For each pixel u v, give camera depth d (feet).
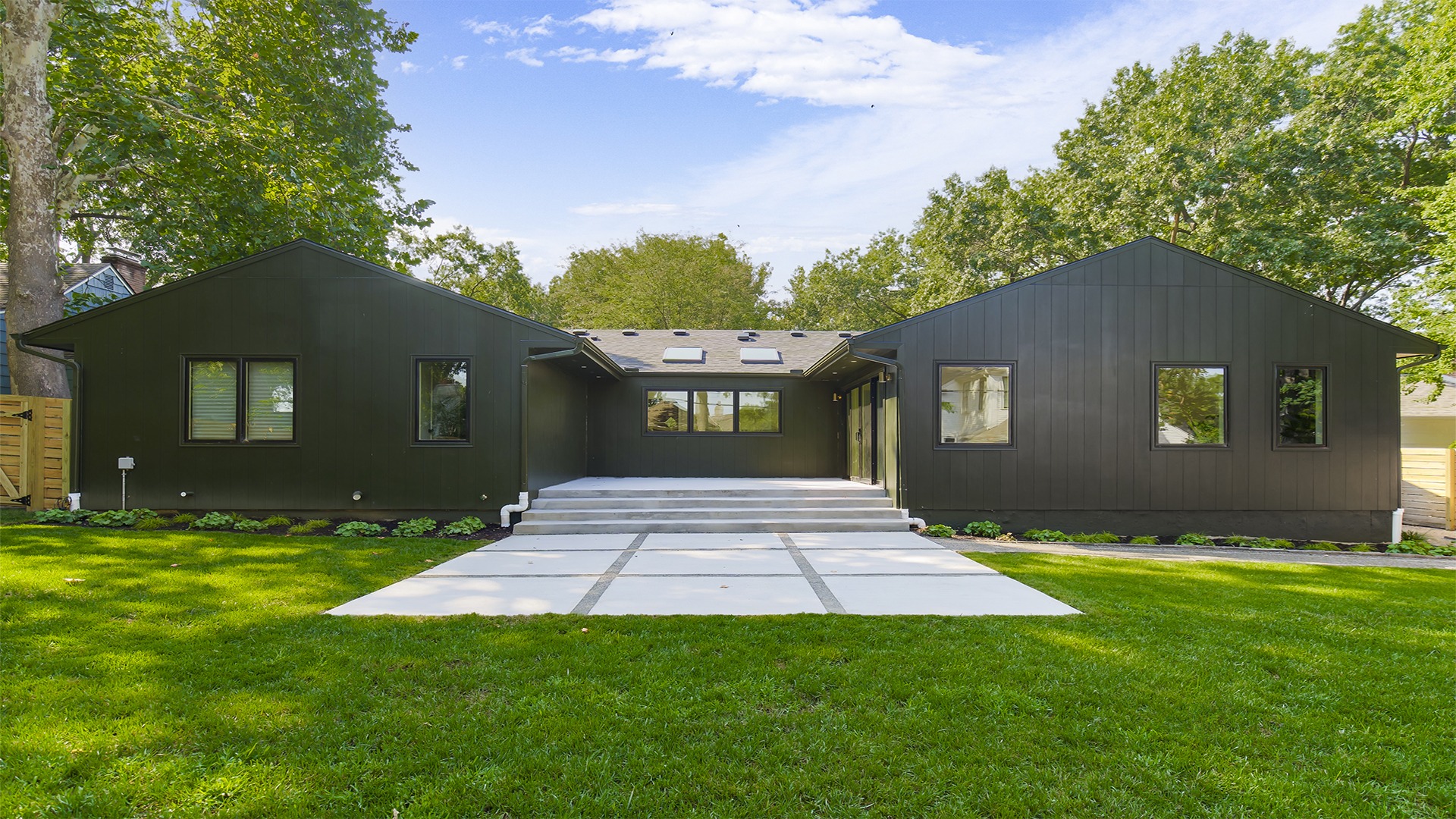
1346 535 34.01
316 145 48.39
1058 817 8.24
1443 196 42.52
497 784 8.72
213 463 33.47
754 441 48.96
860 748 9.82
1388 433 34.24
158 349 33.47
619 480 44.21
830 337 59.31
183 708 10.82
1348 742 10.23
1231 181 60.08
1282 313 34.42
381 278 33.91
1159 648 14.30
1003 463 34.04
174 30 46.34
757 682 12.28
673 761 9.39
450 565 24.20
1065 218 68.13
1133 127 68.85
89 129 42.09
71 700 11.03
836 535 31.73
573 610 17.70
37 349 34.94
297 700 11.21
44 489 34.55
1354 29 59.57
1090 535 32.68
